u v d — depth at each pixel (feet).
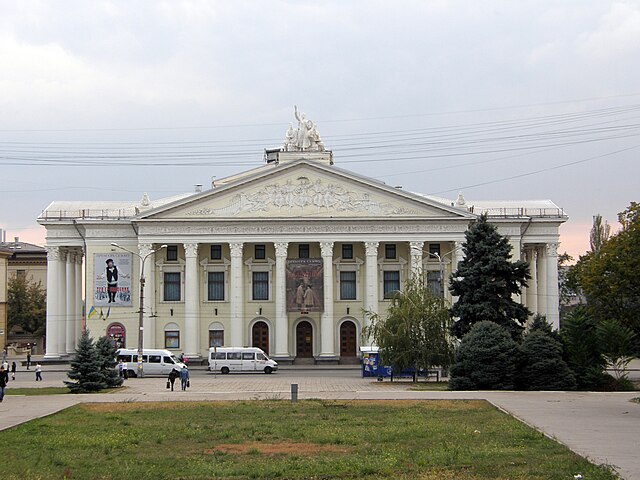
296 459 92.89
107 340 222.69
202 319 357.41
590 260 247.70
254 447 102.68
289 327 358.84
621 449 93.71
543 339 197.16
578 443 98.63
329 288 348.59
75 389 204.95
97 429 120.57
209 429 120.16
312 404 157.48
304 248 360.89
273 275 359.66
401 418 132.05
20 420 132.67
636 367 311.68
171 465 90.17
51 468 88.63
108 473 85.51
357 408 148.97
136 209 361.30
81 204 387.55
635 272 228.22
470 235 244.42
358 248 361.30
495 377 196.65
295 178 350.02
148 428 121.70
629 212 234.99
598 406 146.30
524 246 375.04
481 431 112.57
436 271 358.23
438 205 348.38
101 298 356.18
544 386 194.59
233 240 348.79
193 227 348.59
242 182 349.00
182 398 176.86
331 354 348.59
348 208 349.82
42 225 364.79
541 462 86.58
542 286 369.91
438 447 99.25
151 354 292.40
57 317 366.02
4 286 461.78
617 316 240.53
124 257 358.02
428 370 248.93
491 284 237.25
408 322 243.60
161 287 357.61
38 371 267.80
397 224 349.00
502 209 378.53
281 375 293.84
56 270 366.02
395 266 360.89
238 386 226.99
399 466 86.79
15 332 496.64
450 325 246.06
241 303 350.64
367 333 257.55
